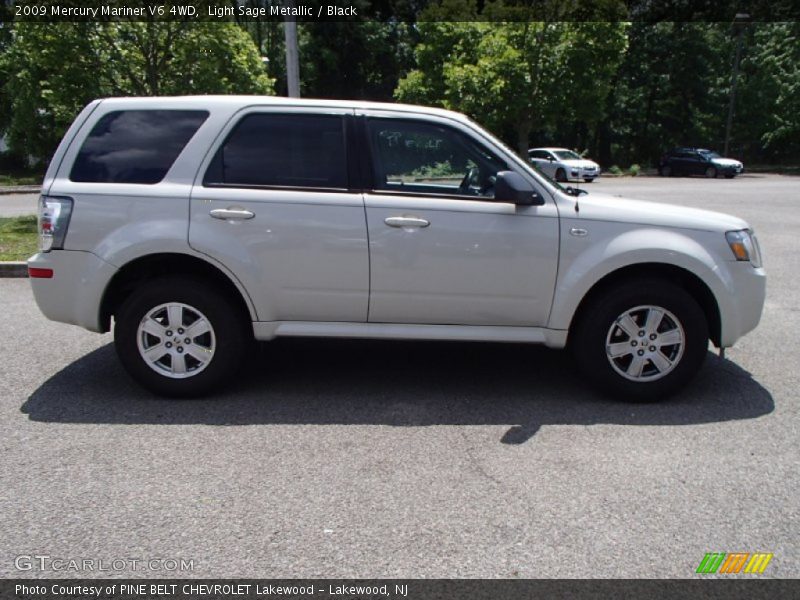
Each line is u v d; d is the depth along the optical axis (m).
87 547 2.78
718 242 4.30
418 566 2.67
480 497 3.19
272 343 5.70
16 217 13.30
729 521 3.00
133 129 4.33
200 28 10.77
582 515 3.04
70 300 4.30
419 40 40.06
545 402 4.44
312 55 38.12
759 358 5.41
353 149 4.30
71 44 10.46
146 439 3.82
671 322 4.32
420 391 4.63
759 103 40.78
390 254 4.23
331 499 3.17
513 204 4.25
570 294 4.26
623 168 43.41
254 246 4.23
